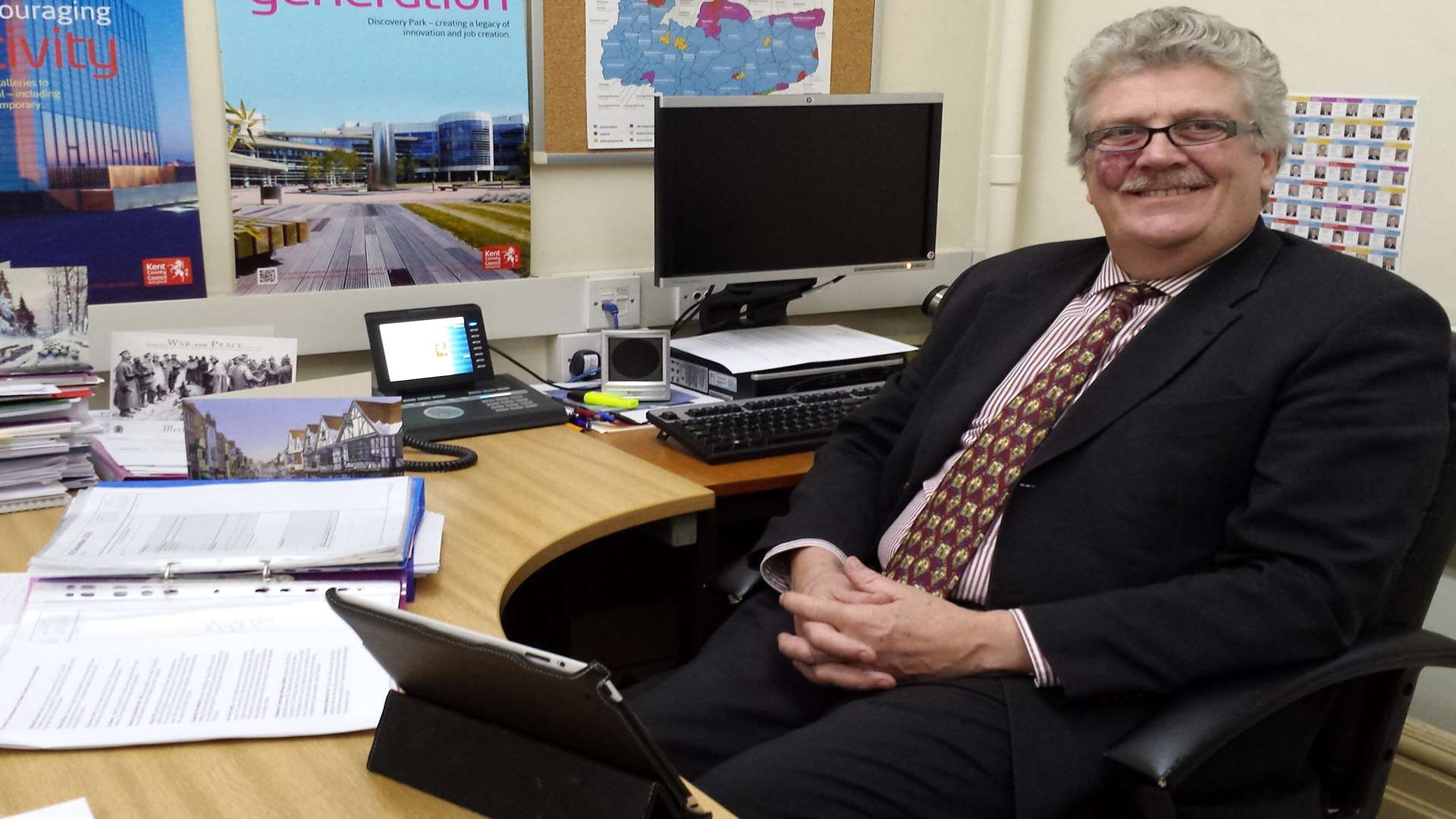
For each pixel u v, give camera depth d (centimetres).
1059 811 116
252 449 141
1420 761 203
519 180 212
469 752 83
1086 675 118
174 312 186
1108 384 134
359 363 208
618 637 234
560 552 135
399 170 200
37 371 143
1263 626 116
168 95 181
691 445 174
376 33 194
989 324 159
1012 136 258
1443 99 189
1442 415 121
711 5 224
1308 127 210
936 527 143
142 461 150
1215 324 131
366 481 133
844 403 193
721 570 154
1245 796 122
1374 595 119
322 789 83
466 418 180
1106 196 143
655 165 197
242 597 109
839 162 216
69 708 90
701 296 232
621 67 218
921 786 116
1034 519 133
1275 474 121
